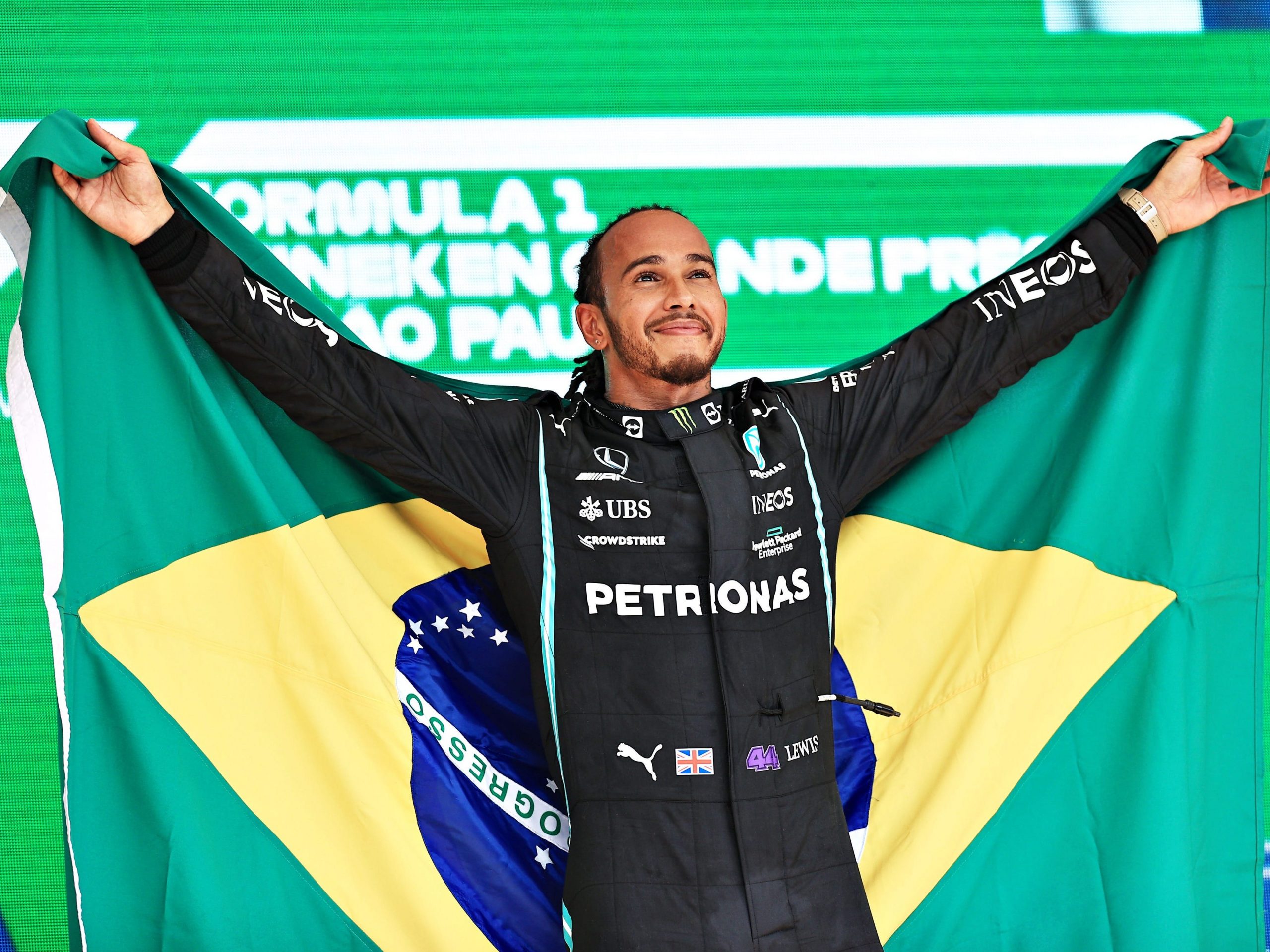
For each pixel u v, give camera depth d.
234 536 4.76
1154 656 5.21
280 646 4.76
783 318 7.34
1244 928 5.17
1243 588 5.27
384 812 4.78
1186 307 5.34
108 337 4.59
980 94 7.44
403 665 5.00
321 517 4.96
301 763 4.76
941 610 5.37
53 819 6.43
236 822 4.67
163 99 7.01
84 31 6.97
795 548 4.62
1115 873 5.10
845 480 4.84
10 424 6.58
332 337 4.53
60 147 4.18
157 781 4.59
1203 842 5.20
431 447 4.54
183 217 4.42
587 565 4.57
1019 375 5.06
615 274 4.95
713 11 7.34
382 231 7.11
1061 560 5.25
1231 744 5.23
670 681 4.44
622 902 4.28
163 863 4.58
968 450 5.44
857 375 4.99
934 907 5.02
